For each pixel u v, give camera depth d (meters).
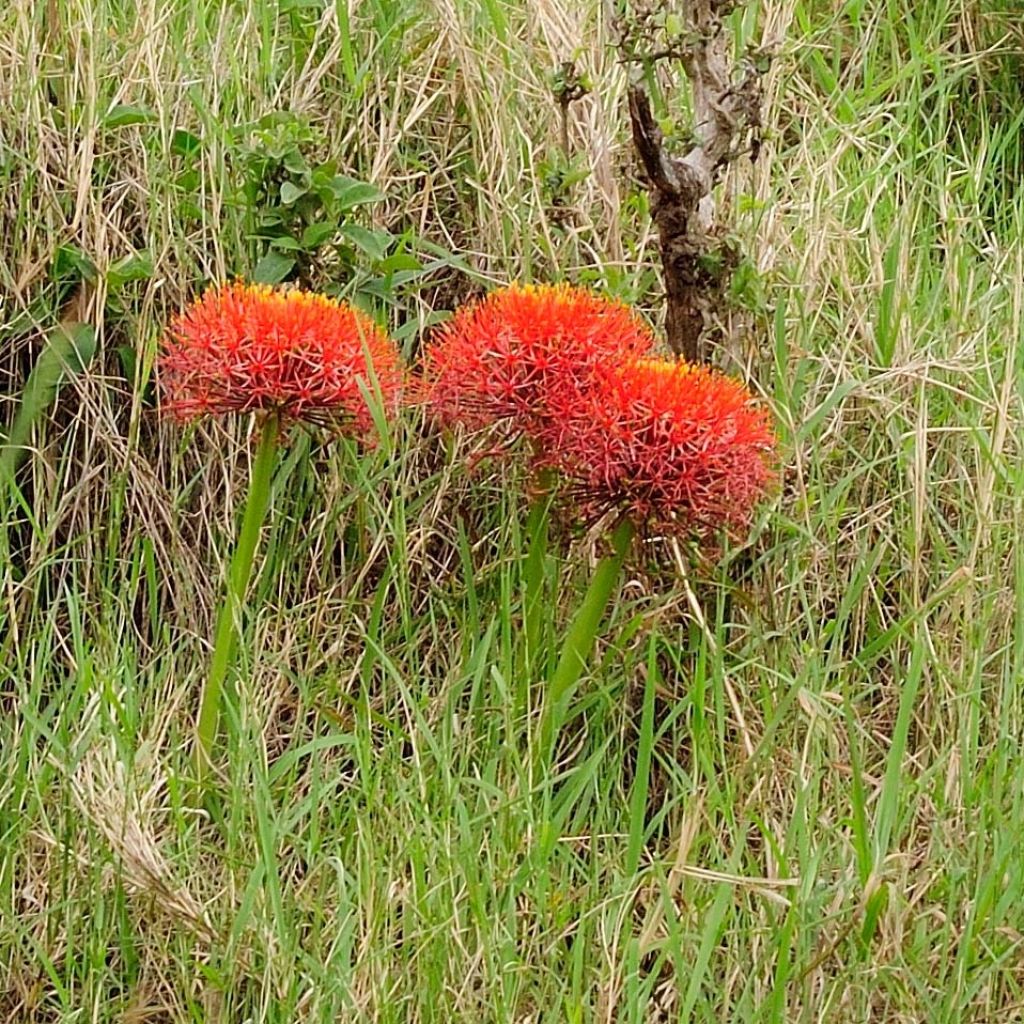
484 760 3.65
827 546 4.03
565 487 3.53
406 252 4.37
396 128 4.41
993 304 4.49
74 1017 3.12
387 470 3.91
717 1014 3.26
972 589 3.90
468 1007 3.11
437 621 4.02
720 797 3.39
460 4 4.60
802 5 5.23
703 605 3.94
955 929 3.36
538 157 4.47
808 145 4.77
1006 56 5.39
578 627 3.54
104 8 4.36
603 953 3.16
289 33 4.58
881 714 3.88
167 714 3.65
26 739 3.45
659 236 3.88
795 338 4.25
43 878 3.39
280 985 3.11
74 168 4.12
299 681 3.79
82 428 4.03
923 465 3.95
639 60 3.65
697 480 3.28
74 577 3.87
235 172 4.21
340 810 3.60
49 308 4.07
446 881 3.18
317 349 3.26
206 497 4.04
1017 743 3.66
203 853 3.48
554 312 3.40
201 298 4.04
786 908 3.24
